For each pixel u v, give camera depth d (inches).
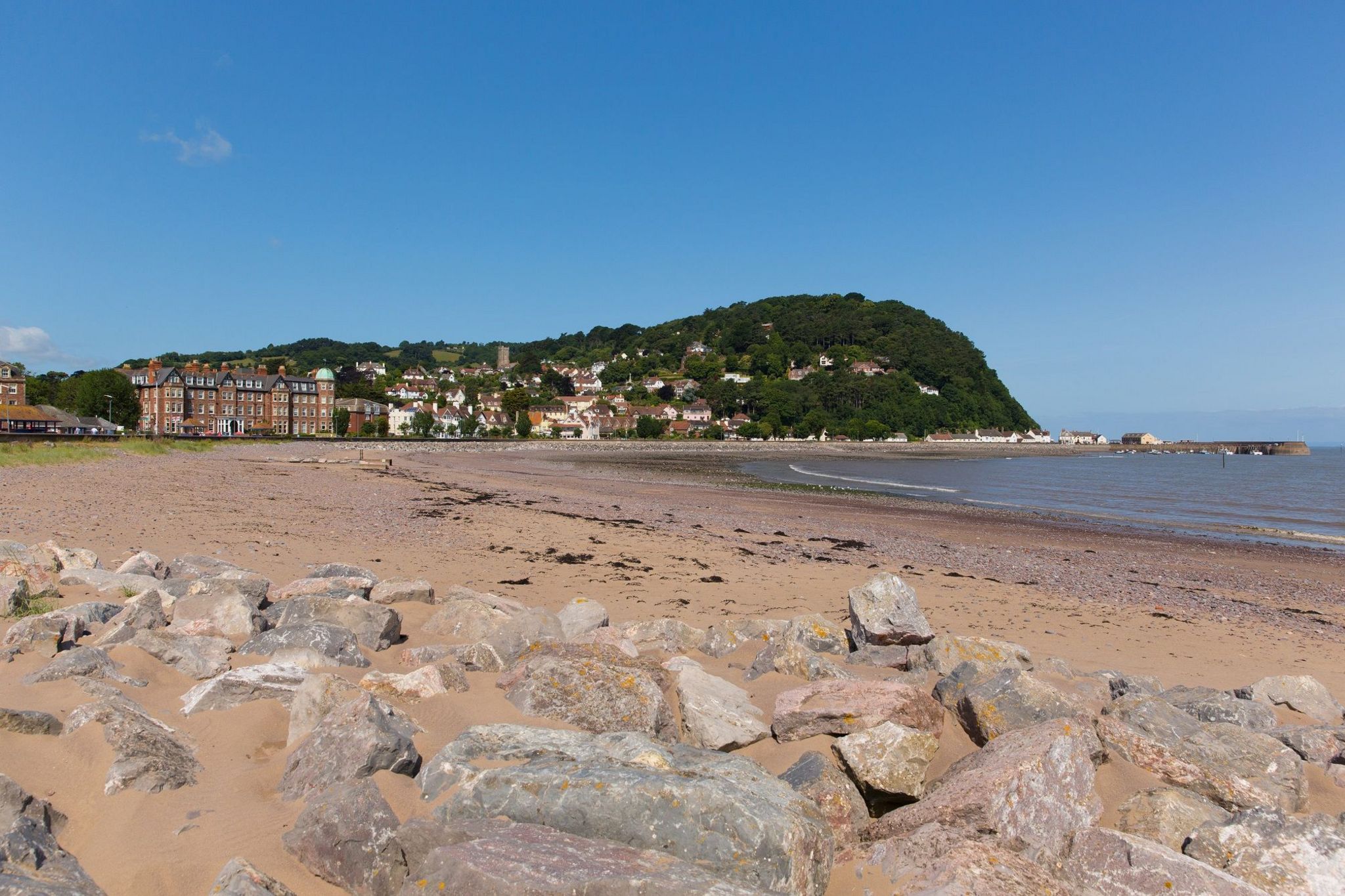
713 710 210.7
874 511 1274.6
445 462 2461.9
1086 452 6840.6
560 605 449.7
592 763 166.1
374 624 285.4
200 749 187.8
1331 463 4675.2
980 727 215.0
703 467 2896.2
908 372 7805.1
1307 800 212.8
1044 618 525.7
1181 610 588.7
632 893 123.6
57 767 168.7
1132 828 180.2
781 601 507.5
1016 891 138.9
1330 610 629.0
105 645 246.5
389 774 168.7
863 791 187.6
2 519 562.9
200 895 136.2
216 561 413.4
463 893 125.8
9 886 121.6
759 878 139.6
